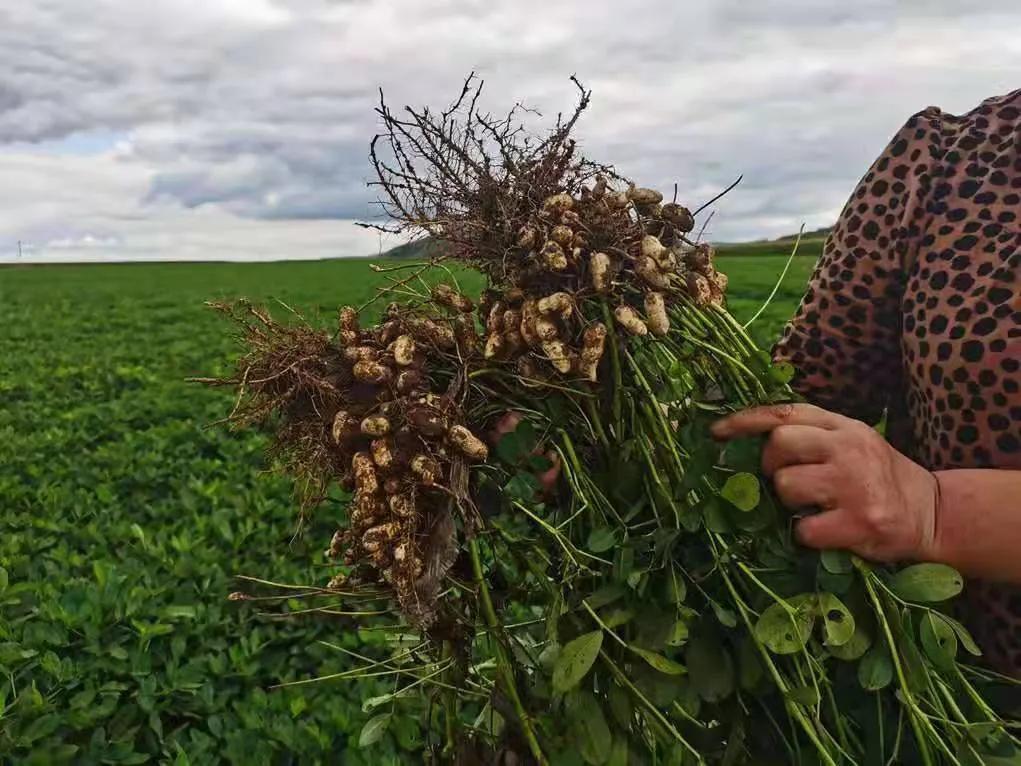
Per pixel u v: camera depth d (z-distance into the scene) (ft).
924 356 2.09
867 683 1.84
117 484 8.07
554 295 1.96
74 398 13.19
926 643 1.85
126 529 6.63
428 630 2.08
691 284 2.02
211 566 5.76
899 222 2.21
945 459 2.07
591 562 2.03
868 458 1.84
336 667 4.78
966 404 2.01
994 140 2.10
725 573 1.90
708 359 2.07
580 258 2.01
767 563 1.93
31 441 9.64
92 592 5.01
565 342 2.00
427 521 1.93
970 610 2.07
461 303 2.12
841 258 2.31
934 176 2.16
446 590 2.05
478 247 2.11
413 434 1.92
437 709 2.49
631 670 1.95
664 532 1.91
